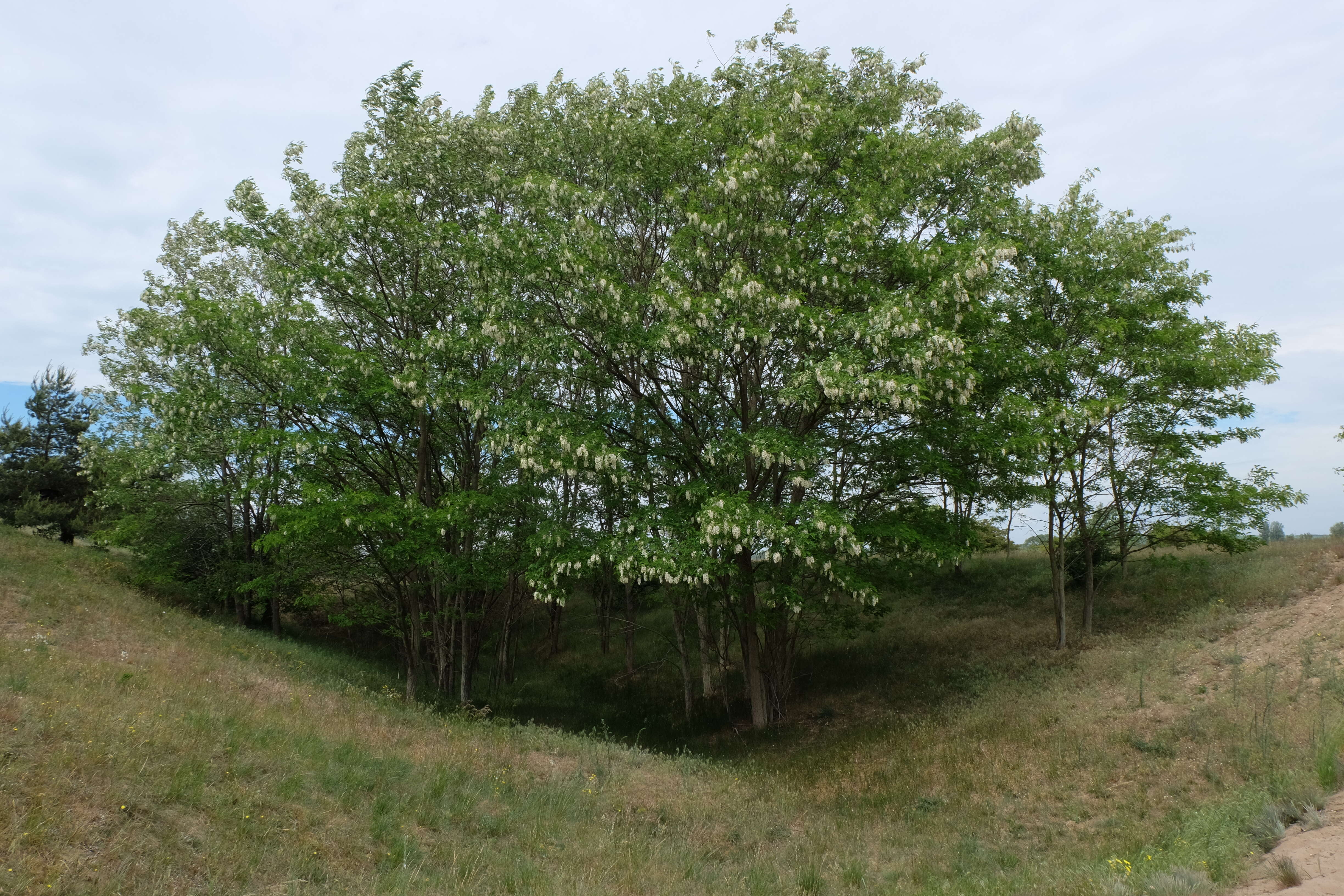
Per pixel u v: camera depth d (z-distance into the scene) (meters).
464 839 7.72
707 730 17.25
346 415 15.93
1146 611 16.48
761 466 14.49
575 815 8.97
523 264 13.65
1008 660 16.22
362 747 9.40
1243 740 9.38
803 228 13.52
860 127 14.88
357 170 17.11
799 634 18.62
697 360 13.54
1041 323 15.23
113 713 7.80
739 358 13.74
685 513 13.80
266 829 6.57
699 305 12.42
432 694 16.94
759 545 13.51
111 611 14.02
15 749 6.40
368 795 8.03
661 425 14.98
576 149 16.59
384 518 13.39
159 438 18.30
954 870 8.09
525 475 15.48
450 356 14.97
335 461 16.34
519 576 18.75
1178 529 15.75
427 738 11.04
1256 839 6.34
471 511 15.49
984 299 14.47
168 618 15.60
